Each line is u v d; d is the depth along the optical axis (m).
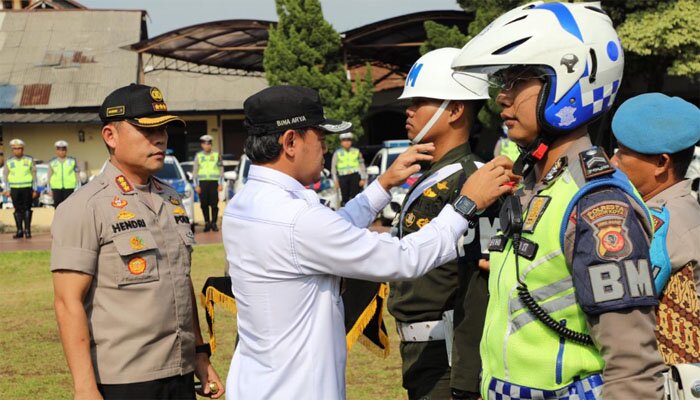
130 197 3.36
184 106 29.86
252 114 2.63
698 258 2.66
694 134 2.81
